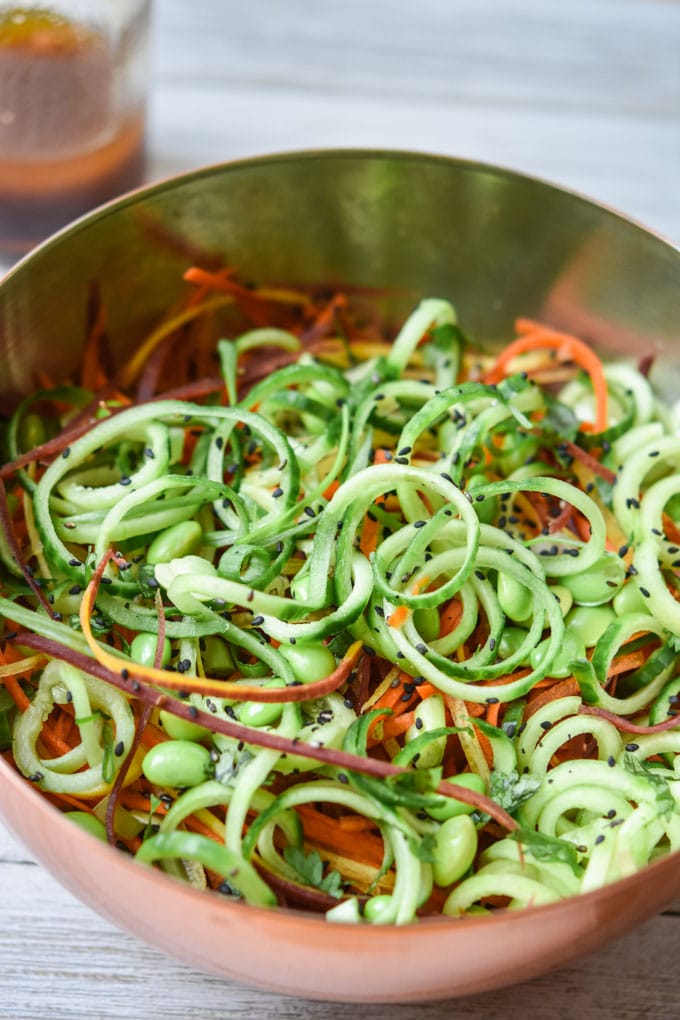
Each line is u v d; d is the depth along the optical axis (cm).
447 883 42
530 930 39
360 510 45
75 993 44
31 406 50
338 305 54
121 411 48
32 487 47
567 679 45
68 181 55
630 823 43
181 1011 44
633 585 46
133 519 46
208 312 53
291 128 61
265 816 42
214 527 47
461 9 65
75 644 44
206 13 64
